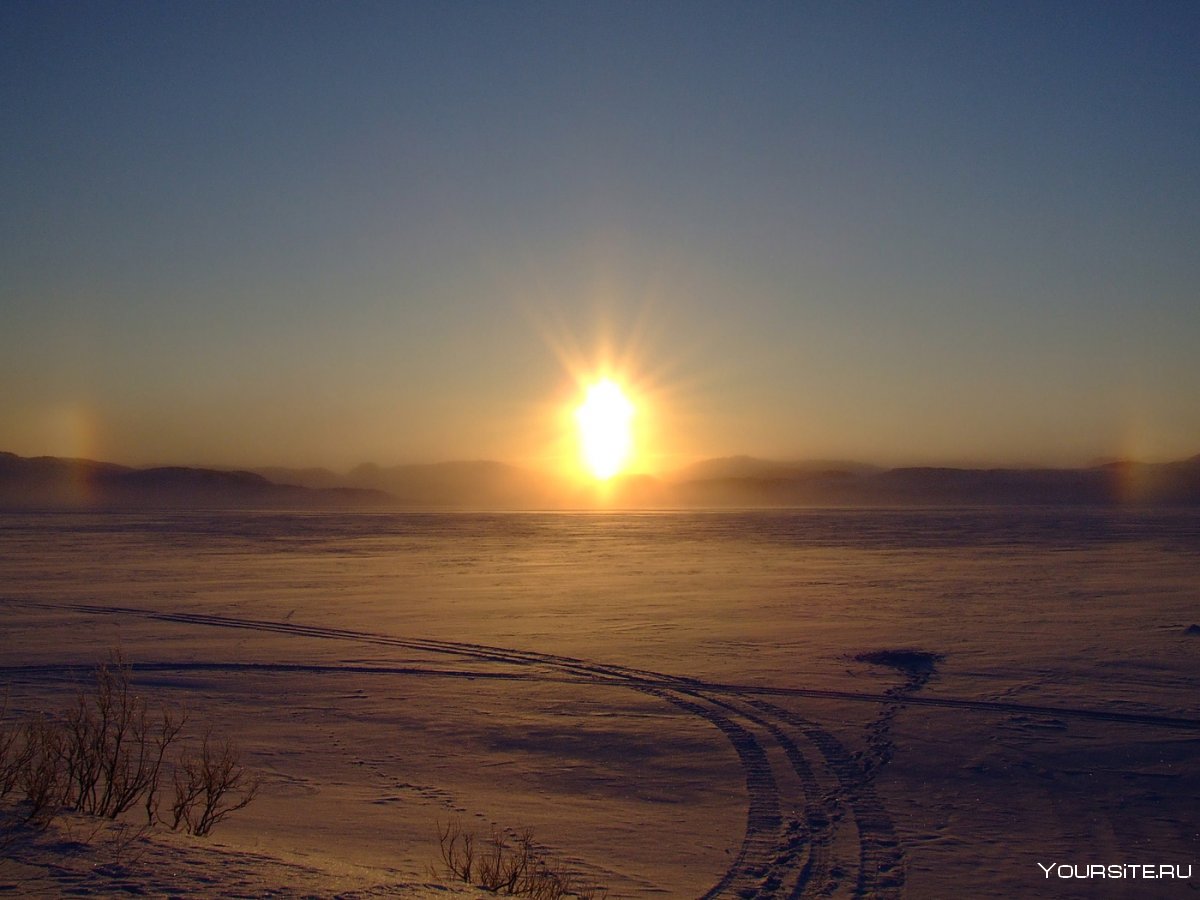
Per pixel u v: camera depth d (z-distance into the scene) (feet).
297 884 18.22
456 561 156.76
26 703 48.42
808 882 26.04
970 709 47.78
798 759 39.27
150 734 41.73
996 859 28.17
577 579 123.13
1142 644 66.80
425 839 28.50
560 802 33.60
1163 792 34.65
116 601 97.25
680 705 49.65
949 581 116.67
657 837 29.71
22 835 19.33
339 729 44.60
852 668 59.31
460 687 54.54
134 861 18.35
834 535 246.06
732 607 91.81
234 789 33.06
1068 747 40.57
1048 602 93.40
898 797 34.14
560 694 52.54
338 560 158.20
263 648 68.03
